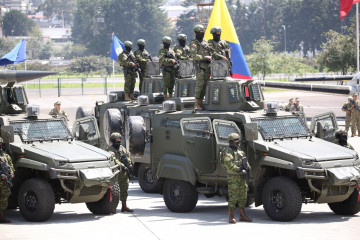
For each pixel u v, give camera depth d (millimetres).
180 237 22859
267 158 26641
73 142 29344
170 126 30156
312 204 31469
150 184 36469
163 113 31094
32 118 29438
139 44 44969
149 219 27078
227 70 32594
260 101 32125
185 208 28859
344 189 26641
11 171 26078
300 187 27203
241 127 29078
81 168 26562
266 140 27797
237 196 25844
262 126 28391
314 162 25922
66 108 114562
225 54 33312
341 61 147000
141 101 39625
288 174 27250
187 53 41094
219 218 27203
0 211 26359
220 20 57125
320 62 151250
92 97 148625
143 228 24812
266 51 177750
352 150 27609
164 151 30391
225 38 57094
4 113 33594
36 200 26422
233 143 25938
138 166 37719
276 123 28828
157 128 30969
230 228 24562
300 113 29859
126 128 31922
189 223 25875
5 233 23766
